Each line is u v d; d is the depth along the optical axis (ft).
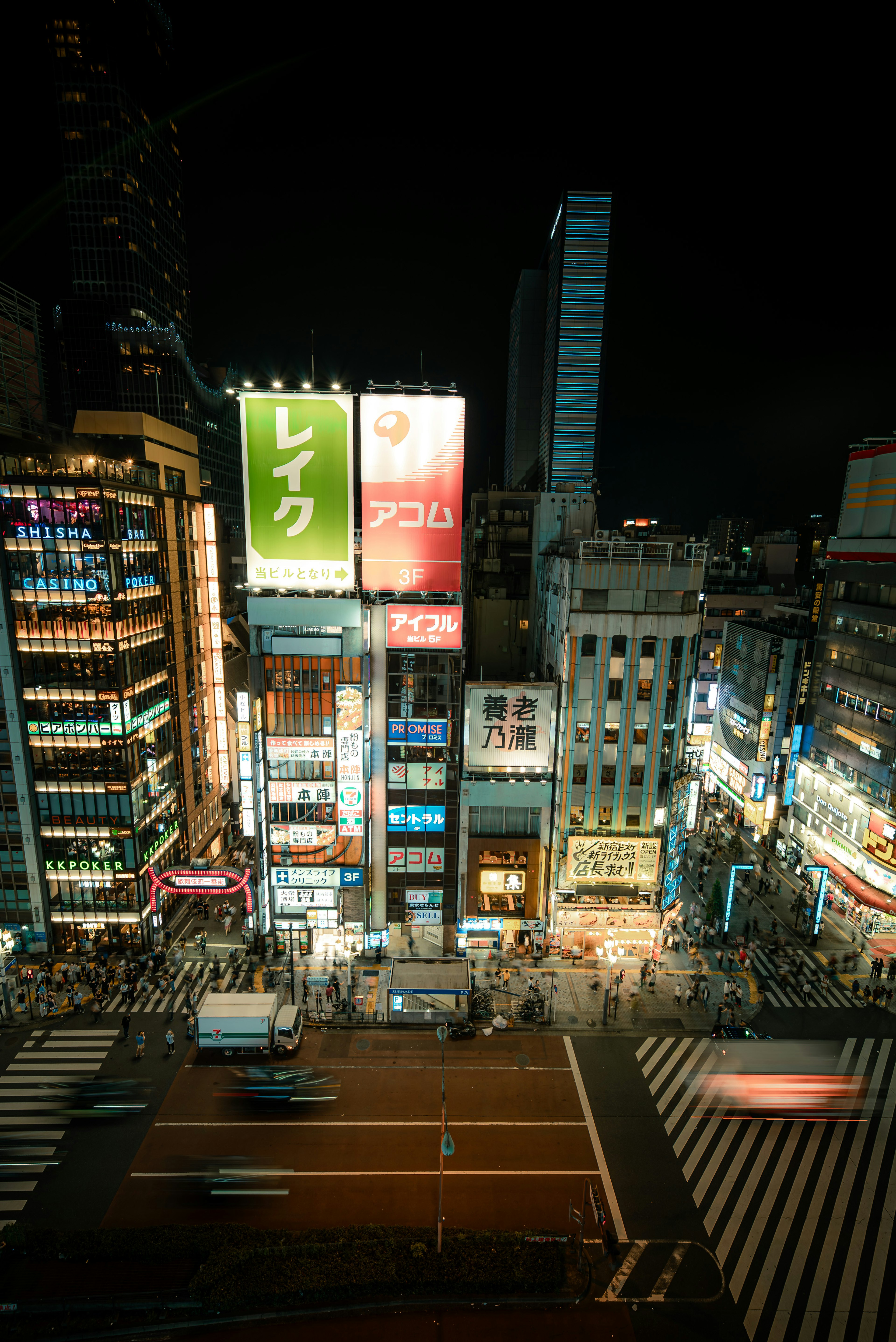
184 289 577.43
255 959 157.58
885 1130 113.91
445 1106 89.10
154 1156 105.91
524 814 158.51
